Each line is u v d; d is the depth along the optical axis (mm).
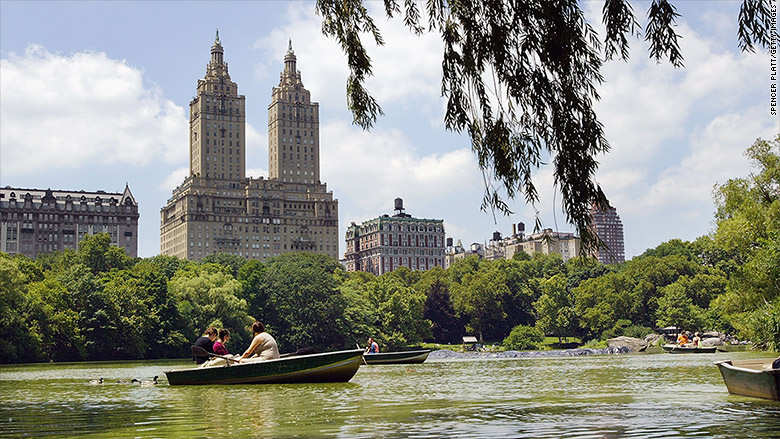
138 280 102500
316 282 120250
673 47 12305
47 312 88625
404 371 39469
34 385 31609
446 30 13719
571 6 12977
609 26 12695
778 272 46281
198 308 107438
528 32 13156
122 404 20203
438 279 167625
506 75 13250
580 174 13055
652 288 134000
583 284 144750
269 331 118562
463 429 13625
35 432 14391
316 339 119250
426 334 137625
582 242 13172
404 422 14844
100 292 97000
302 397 21375
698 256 156500
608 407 17234
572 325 142125
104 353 95188
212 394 23141
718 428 13227
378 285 138750
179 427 14680
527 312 157375
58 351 91625
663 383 25281
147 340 100750
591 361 50312
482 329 154625
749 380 18625
